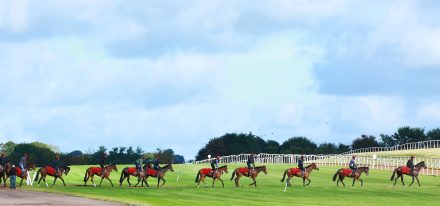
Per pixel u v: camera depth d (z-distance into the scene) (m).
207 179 73.88
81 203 42.06
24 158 59.97
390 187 64.94
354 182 70.00
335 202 50.09
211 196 53.31
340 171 65.75
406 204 49.41
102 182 68.19
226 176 78.50
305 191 59.72
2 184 61.59
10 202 42.53
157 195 52.94
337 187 64.38
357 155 115.25
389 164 95.25
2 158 59.44
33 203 41.84
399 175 67.62
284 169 91.75
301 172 65.00
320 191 59.88
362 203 49.66
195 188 61.50
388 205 48.31
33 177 67.31
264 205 45.97
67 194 50.09
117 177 75.44
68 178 72.19
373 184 68.62
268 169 91.81
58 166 61.72
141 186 63.38
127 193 54.00
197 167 94.94
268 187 63.69
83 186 61.44
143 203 42.88
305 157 114.12
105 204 41.50
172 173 82.38
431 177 78.62
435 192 59.97
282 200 51.06
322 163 105.38
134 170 62.84
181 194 54.59
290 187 63.94
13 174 56.69
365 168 66.12
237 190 59.75
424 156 109.00
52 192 52.09
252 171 64.69
